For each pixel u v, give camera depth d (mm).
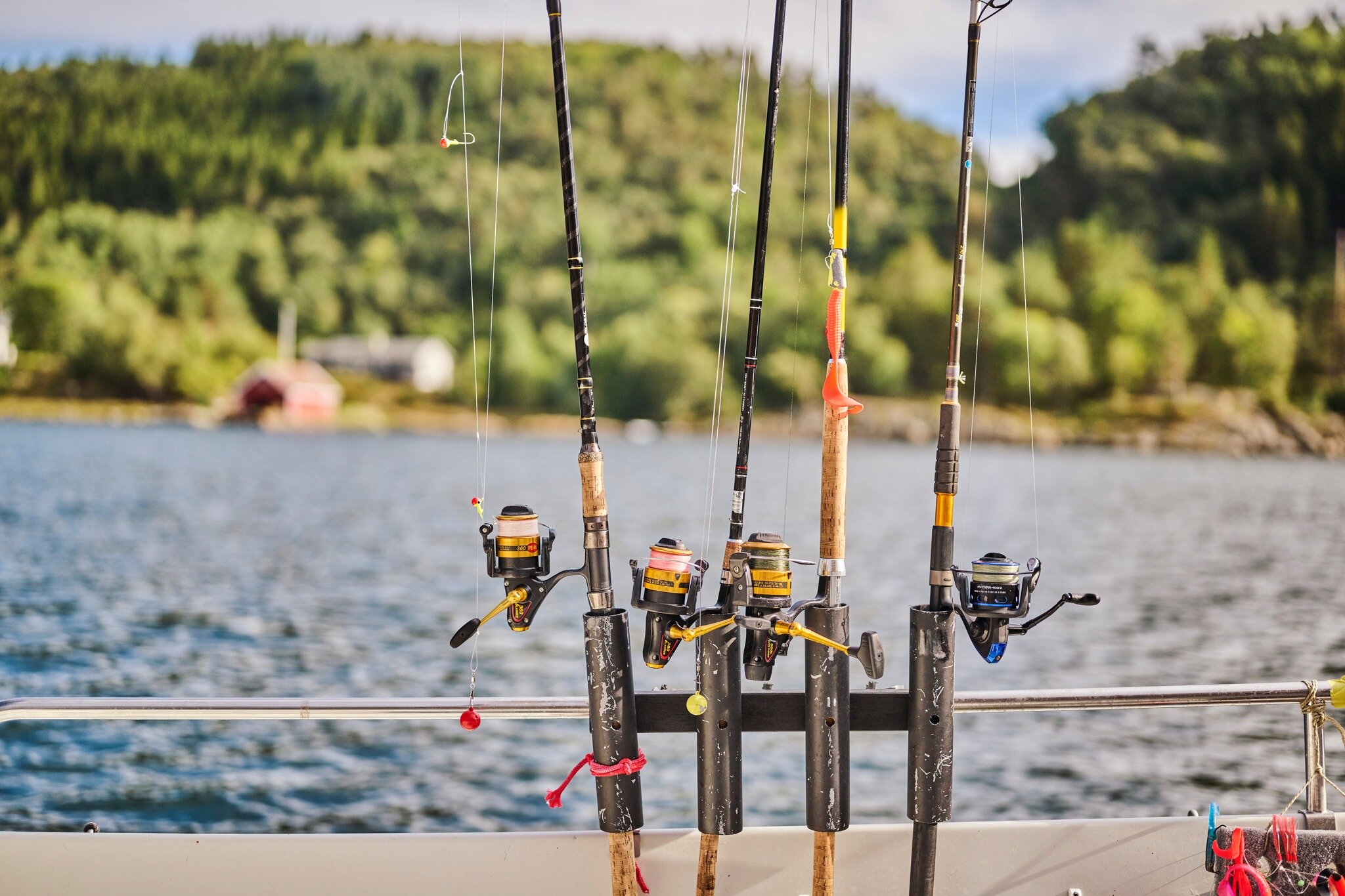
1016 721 10609
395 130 122875
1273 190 101938
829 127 2609
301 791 8703
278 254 109062
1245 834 2459
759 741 9883
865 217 106188
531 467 56219
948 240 106312
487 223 107312
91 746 9680
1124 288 90250
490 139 115562
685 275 104875
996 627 2484
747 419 2445
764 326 73500
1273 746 9906
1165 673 13102
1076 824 2652
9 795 8562
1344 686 2592
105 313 97188
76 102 110875
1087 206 106875
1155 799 8641
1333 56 112438
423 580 20281
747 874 2600
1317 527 31078
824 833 2428
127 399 97562
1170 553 24906
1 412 93562
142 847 2523
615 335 96125
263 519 30641
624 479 48438
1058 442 81375
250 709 2469
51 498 34750
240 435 82125
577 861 2580
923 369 89688
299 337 106000
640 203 111875
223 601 17812
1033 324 84188
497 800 8555
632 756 2387
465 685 12359
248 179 115438
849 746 2439
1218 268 93875
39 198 105375
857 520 32125
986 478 52281
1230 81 112438
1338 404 87062
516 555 2406
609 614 2377
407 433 92562
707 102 133875
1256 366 87125
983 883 2627
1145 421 82750
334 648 14289
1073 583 20297
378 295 108750
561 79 2330
